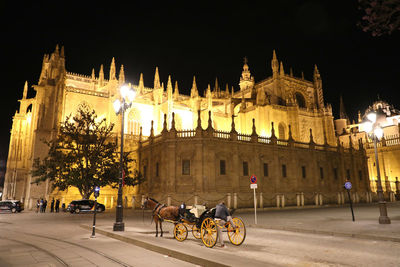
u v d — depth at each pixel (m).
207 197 37.22
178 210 14.18
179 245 12.25
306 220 22.34
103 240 14.84
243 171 41.78
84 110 54.66
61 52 53.50
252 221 22.27
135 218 27.72
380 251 11.23
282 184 44.81
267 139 45.06
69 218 28.80
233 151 41.03
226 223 12.45
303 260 9.79
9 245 13.41
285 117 63.31
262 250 11.48
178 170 39.06
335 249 11.69
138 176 41.22
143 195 41.12
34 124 56.25
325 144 52.09
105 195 47.22
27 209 46.62
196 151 38.91
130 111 58.41
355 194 51.41
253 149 43.16
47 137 48.84
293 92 72.56
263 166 43.66
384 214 18.75
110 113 55.66
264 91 67.50
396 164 60.94
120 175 17.80
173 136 39.84
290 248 11.91
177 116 63.31
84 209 35.97
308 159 48.88
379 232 15.09
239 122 63.72
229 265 8.50
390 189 57.75
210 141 39.50
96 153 38.84
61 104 50.28
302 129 68.38
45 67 60.88
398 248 11.78
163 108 60.84
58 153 39.84
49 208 43.34
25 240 14.92
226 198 38.38
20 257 10.73
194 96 64.62
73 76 68.69
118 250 12.09
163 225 20.95
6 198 59.59
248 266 8.37
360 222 19.89
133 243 13.68
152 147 43.31
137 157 47.72
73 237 15.90
